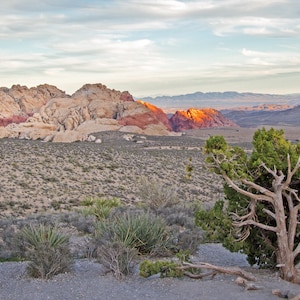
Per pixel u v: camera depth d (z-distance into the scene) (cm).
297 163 909
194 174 4659
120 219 1329
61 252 1043
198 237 1364
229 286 838
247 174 959
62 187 3625
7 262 1152
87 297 831
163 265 934
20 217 2370
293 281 875
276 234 968
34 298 831
